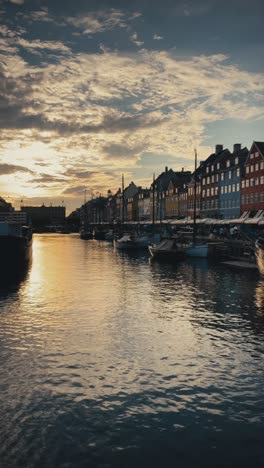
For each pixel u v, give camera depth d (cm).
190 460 913
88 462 902
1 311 2302
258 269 4062
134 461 905
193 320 2083
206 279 3547
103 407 1139
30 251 5634
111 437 994
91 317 2153
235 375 1367
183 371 1398
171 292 2905
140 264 5028
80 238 14062
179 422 1063
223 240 5722
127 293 2881
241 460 915
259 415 1101
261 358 1529
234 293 2836
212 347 1652
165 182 13750
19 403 1157
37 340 1736
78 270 4422
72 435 1001
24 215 4269
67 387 1263
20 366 1431
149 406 1146
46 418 1077
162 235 7538
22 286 3244
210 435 1005
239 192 8412
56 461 903
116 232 11356
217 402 1173
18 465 889
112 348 1633
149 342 1714
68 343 1695
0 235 4016
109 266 4819
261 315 2183
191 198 11012
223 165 9219
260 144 7738
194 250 5556
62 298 2702
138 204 16300
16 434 1002
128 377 1343
